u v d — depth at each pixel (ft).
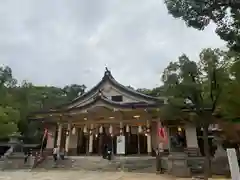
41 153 81.20
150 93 121.80
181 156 52.85
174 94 51.75
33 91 153.38
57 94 179.32
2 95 100.89
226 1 25.04
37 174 55.77
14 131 87.76
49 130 99.71
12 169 69.00
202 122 51.47
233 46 28.78
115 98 98.63
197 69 48.44
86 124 92.99
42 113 94.32
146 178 47.11
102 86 102.53
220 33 27.94
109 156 71.61
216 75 46.42
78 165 69.82
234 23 26.91
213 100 48.96
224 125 45.39
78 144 94.43
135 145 86.02
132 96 97.09
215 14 26.48
